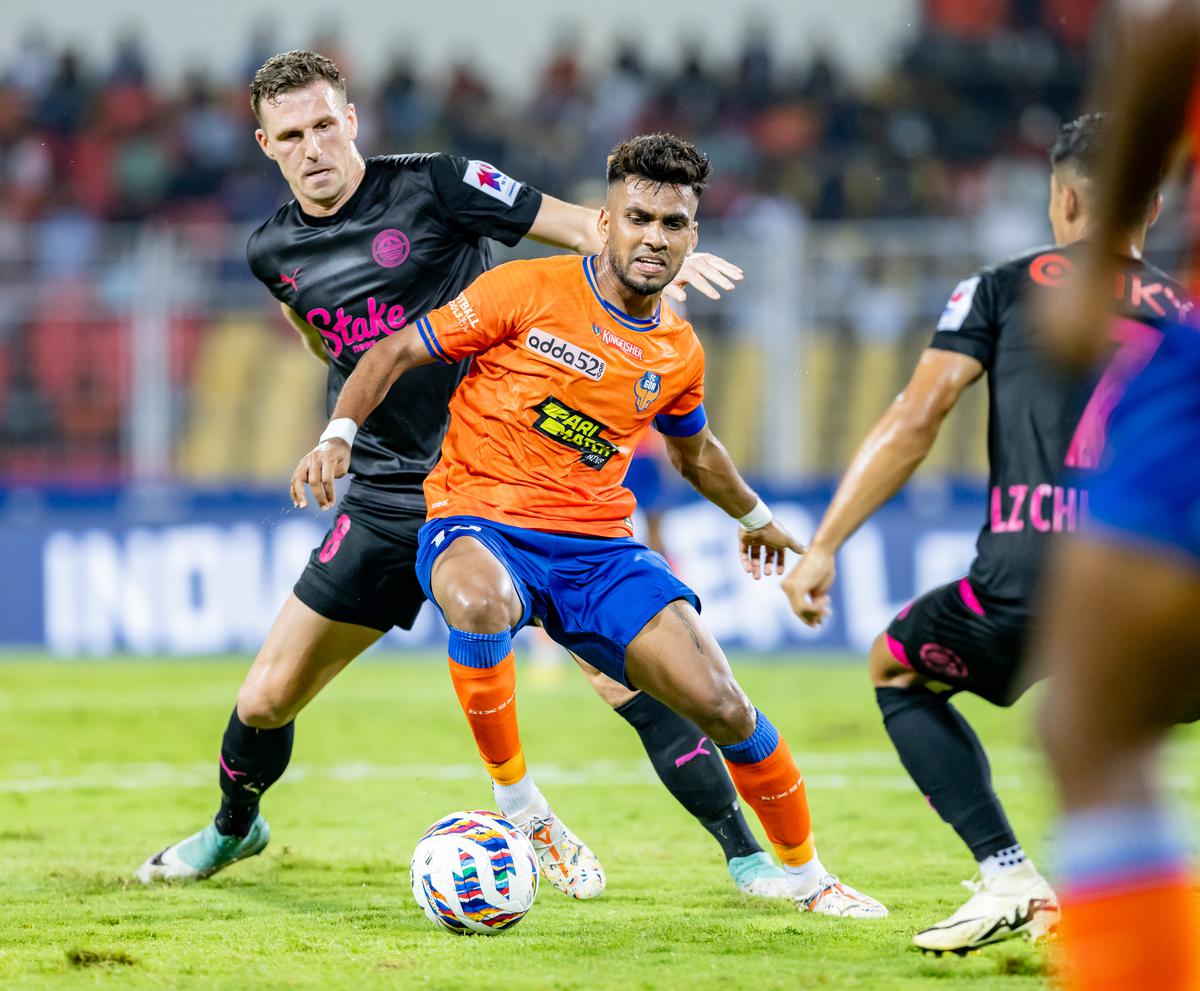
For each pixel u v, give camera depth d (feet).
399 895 48.67
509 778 46.03
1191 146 14.62
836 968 36.76
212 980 35.86
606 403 44.98
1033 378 38.75
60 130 197.67
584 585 44.80
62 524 141.08
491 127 198.39
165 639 139.13
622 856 56.65
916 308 136.26
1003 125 195.42
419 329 45.01
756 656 135.64
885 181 183.11
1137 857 15.33
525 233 50.93
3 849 58.13
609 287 45.01
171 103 199.82
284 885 50.65
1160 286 37.11
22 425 142.00
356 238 50.49
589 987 34.76
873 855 56.54
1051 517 37.91
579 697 114.52
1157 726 15.65
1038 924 37.40
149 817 66.28
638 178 43.19
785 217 181.16
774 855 57.52
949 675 39.63
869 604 136.56
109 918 44.50
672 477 136.87
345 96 51.11
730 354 136.98
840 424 136.87
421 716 103.09
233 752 49.52
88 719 100.73
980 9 203.51
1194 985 15.16
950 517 136.15
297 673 49.06
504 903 41.22
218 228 184.44
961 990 34.30
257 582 138.82
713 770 47.70
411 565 49.90
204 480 141.69
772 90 200.64
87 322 141.28
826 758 85.76
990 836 38.19
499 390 45.44
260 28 222.69
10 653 140.05
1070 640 15.71
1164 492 15.60
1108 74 14.44
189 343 141.69
